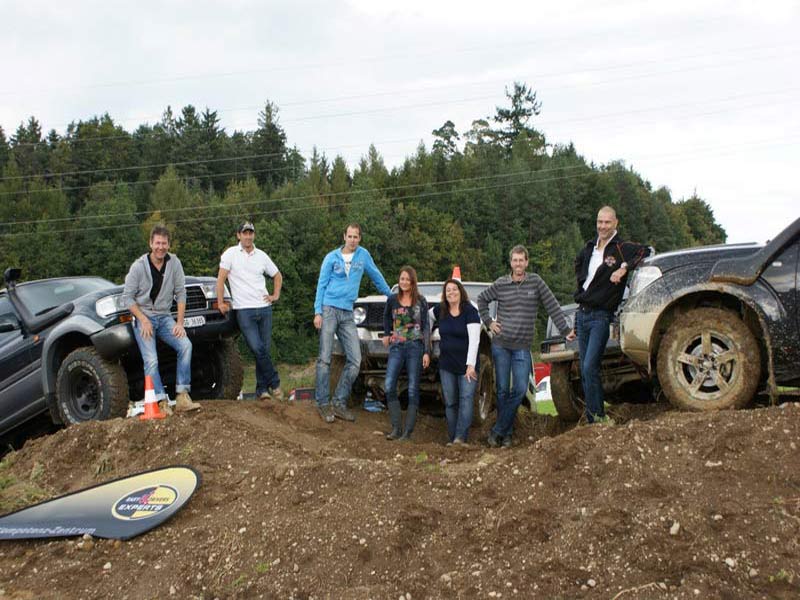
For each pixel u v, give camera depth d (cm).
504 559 394
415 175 8631
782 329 491
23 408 766
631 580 360
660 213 9894
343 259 738
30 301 774
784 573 344
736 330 503
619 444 455
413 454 609
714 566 357
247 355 4478
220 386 780
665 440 451
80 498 528
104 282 859
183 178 8231
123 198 6247
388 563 411
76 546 479
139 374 755
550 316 693
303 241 6047
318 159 9050
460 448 629
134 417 655
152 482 532
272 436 619
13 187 7081
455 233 7131
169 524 488
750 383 496
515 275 695
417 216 6931
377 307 789
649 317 549
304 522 449
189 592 417
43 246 5803
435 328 766
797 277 491
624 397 780
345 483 483
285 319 5609
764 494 396
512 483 457
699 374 519
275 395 788
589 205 9025
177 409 659
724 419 456
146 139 9638
